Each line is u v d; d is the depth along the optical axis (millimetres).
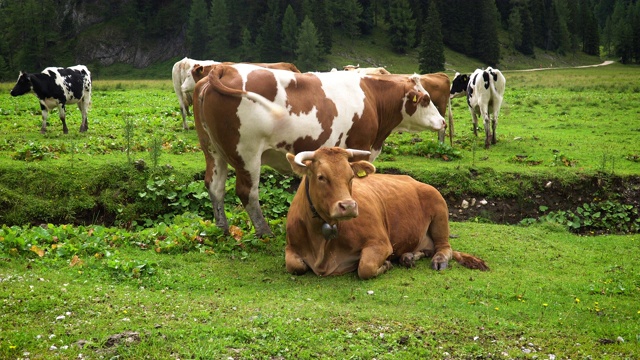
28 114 21188
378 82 10562
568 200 12477
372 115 10016
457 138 17719
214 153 9375
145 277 7625
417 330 6188
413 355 5680
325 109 9312
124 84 41781
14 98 26891
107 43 116438
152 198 11570
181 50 113125
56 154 13523
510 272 8344
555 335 6301
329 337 5922
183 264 8258
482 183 12727
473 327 6359
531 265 8719
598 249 9727
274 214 11078
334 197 7227
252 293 7289
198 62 17516
